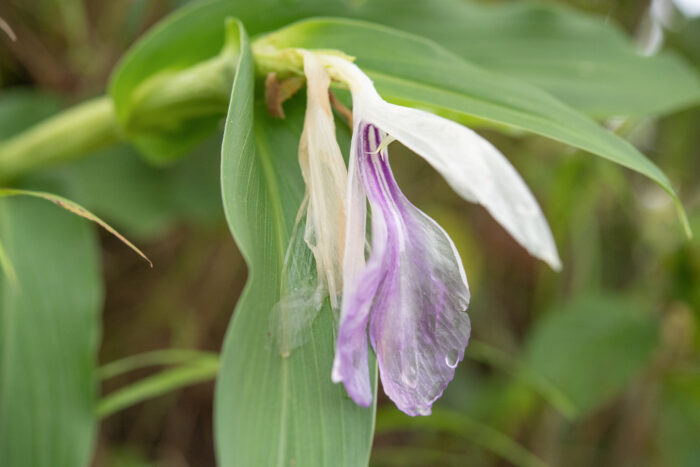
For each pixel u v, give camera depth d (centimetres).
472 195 25
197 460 52
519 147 57
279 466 24
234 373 23
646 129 59
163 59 30
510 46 34
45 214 33
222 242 52
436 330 24
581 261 53
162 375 31
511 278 63
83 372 31
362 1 33
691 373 45
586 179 47
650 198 58
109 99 32
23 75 45
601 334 44
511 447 45
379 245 24
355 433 24
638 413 53
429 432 55
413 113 24
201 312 52
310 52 26
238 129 24
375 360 25
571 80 34
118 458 46
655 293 50
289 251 25
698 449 45
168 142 31
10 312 31
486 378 60
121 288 50
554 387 43
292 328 24
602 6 53
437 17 34
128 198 43
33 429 30
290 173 26
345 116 26
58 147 32
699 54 54
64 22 44
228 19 28
